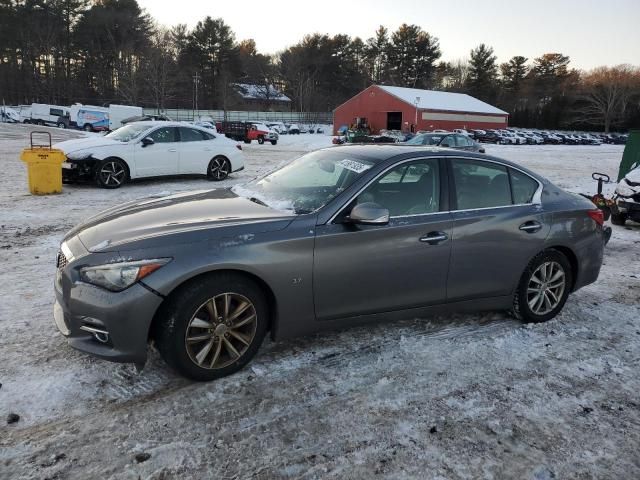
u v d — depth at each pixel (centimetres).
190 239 329
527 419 322
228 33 9181
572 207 468
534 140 5484
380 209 354
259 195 419
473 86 10200
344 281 368
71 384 338
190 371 335
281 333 360
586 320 479
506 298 443
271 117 8331
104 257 319
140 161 1202
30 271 561
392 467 276
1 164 1584
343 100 9856
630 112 8500
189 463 273
